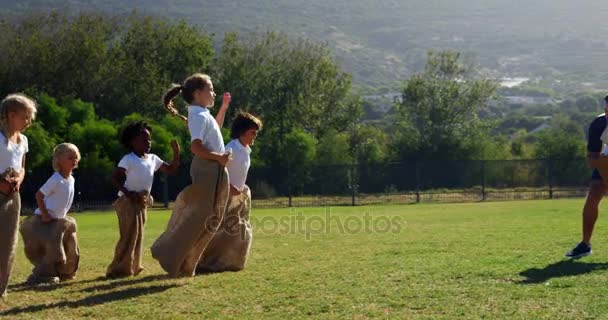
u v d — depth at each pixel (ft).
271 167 152.97
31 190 137.28
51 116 151.43
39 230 36.22
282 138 191.31
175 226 34.37
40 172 138.00
